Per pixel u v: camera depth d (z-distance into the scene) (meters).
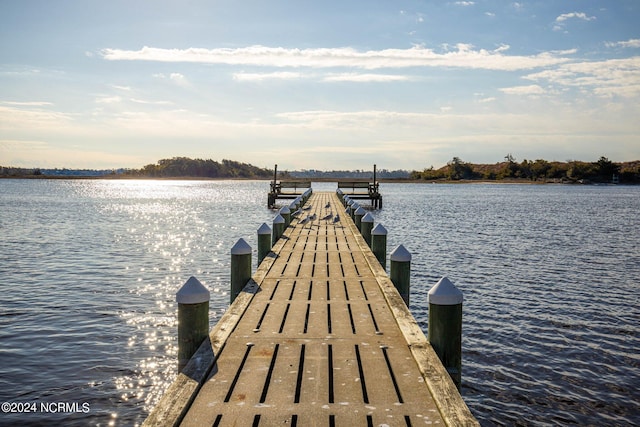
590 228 38.91
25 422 9.02
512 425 9.27
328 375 6.11
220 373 6.10
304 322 8.15
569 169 191.75
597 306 16.36
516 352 12.41
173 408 5.08
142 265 22.86
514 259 24.77
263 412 5.17
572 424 9.28
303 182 58.09
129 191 120.56
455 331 6.75
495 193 109.06
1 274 20.44
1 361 11.45
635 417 9.50
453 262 23.81
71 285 18.64
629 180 182.75
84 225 40.00
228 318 8.13
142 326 13.96
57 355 11.86
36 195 94.25
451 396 5.41
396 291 9.90
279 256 14.10
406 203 68.44
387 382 5.92
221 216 48.66
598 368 11.54
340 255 14.28
